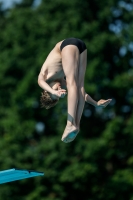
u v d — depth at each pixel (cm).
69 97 2894
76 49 2961
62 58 2955
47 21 8144
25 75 8025
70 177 7338
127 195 7500
